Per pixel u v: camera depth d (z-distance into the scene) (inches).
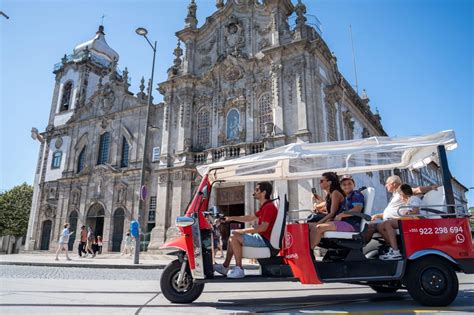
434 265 217.0
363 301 236.7
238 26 1006.4
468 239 221.6
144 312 195.6
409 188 268.1
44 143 1392.7
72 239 1152.2
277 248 235.3
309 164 303.7
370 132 1387.8
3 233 1761.8
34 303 223.8
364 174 1001.5
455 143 248.8
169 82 1039.0
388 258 233.9
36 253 1186.0
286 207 245.6
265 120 887.7
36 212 1278.3
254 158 264.7
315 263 226.2
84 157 1259.8
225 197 880.3
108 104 1251.2
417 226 225.8
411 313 187.2
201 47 1077.1
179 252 238.8
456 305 213.5
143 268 589.9
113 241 1064.8
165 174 965.2
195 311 199.3
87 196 1167.0
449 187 237.9
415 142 251.9
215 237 256.1
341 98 1032.8
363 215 232.4
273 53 890.7
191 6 1118.4
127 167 1128.2
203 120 994.1
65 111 1402.6
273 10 944.3
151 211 1021.2
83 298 247.6
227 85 970.1
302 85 839.1
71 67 1482.5
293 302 234.4
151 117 1114.7
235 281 223.9
